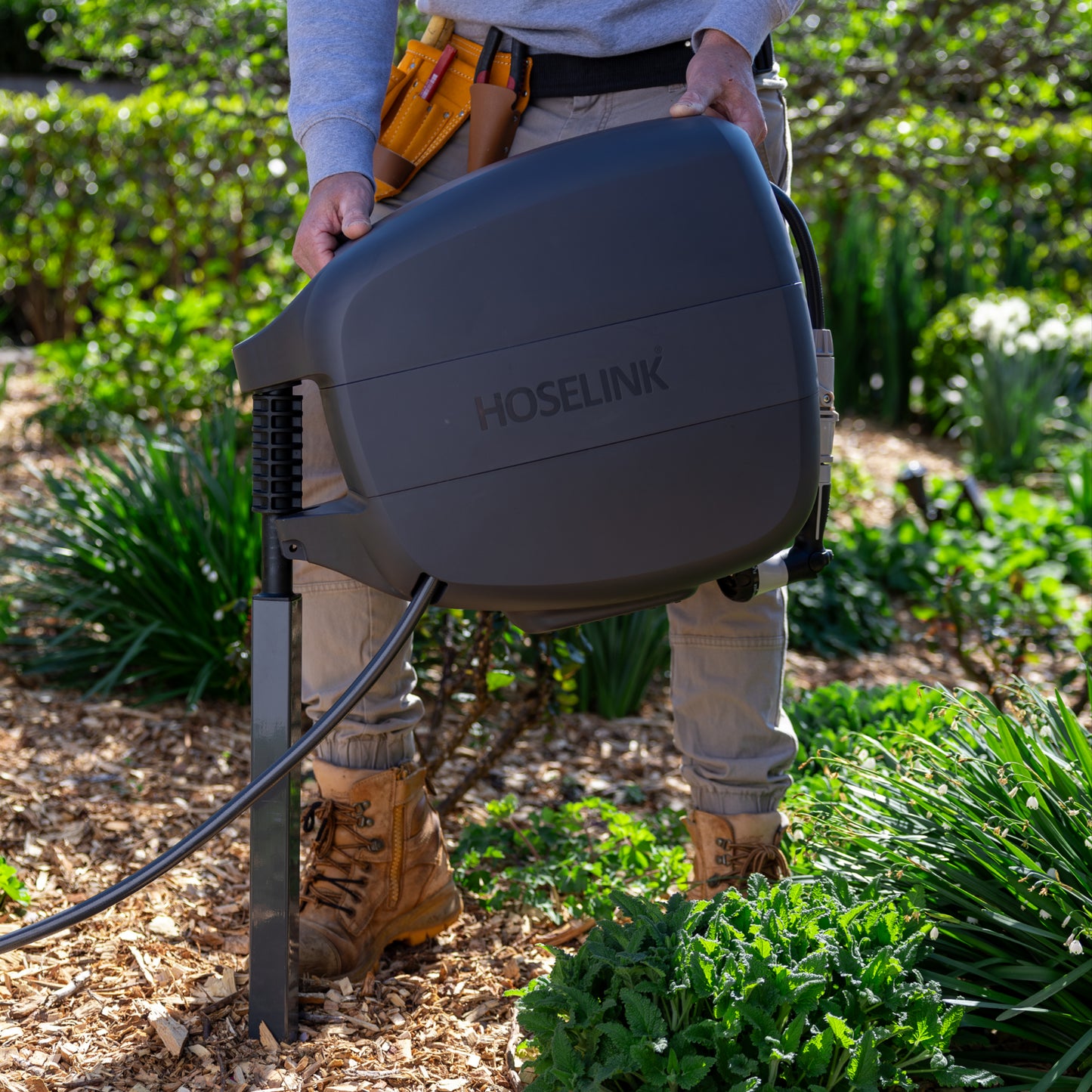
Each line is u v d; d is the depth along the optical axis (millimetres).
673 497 1323
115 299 6109
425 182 1639
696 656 1699
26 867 2072
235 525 3113
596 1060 1359
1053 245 8805
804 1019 1281
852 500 5215
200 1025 1579
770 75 1634
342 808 1721
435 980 1743
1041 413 6414
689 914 1415
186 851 1378
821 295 1501
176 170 7074
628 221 1309
